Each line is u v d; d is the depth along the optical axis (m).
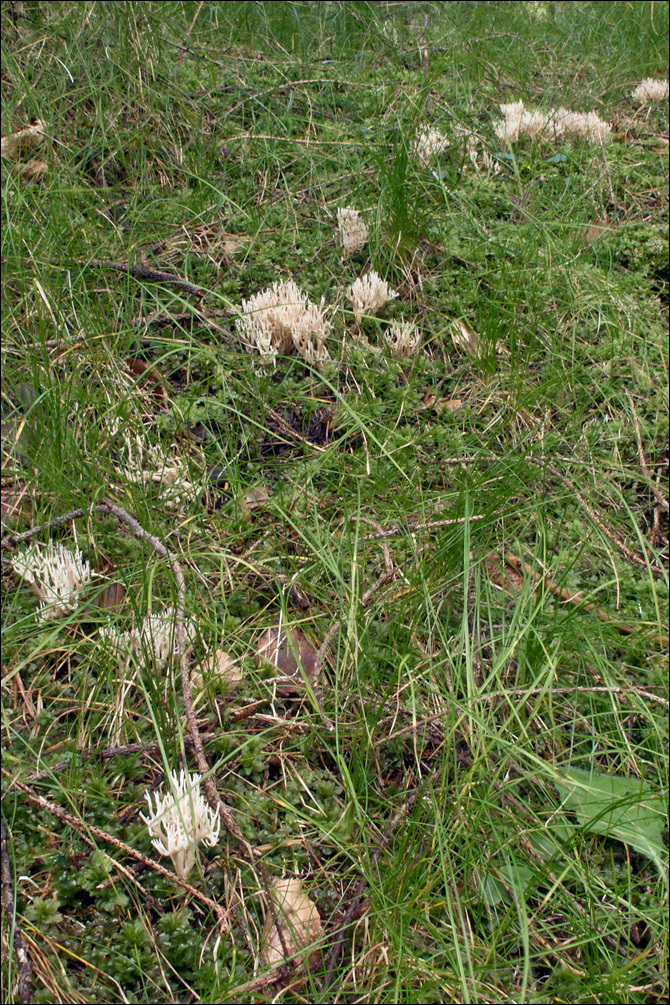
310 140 4.64
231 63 5.09
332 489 3.02
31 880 2.06
